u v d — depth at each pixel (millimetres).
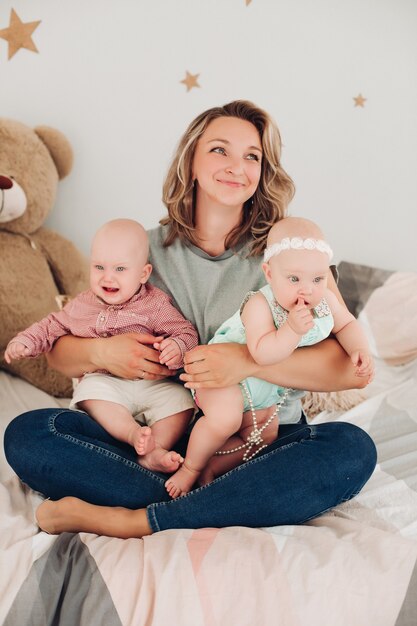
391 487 1425
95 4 2359
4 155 2203
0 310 2158
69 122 2416
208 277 1605
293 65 2449
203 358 1365
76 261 2346
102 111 2420
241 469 1300
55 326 1605
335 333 1474
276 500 1265
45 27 2359
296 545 1188
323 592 1119
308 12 2420
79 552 1210
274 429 1476
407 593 1124
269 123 1607
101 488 1342
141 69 2410
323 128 2494
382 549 1175
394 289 2328
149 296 1573
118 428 1460
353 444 1318
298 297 1346
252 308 1396
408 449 1621
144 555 1173
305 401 1899
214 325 1576
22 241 2270
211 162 1562
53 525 1301
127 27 2383
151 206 2484
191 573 1141
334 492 1297
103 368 1513
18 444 1359
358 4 2424
